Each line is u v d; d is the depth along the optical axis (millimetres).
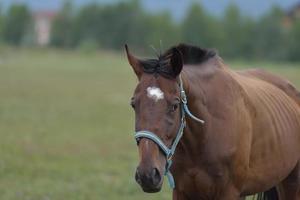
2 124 20516
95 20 95688
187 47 6824
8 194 10930
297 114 8172
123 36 93000
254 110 7168
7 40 99875
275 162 7430
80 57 80062
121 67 61344
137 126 5785
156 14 91000
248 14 89188
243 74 8062
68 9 99500
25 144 16578
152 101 5777
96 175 12922
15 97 30016
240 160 6785
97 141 17672
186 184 6711
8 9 101438
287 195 8203
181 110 6086
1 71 48625
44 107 26297
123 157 15234
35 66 57750
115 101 30016
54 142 17203
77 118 23000
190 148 6500
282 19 85250
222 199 6766
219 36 83688
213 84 6734
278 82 8438
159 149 5746
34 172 13031
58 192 11164
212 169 6598
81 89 36281
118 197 10938
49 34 104500
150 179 5586
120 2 94062
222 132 6625
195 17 85188
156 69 5941
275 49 80875
